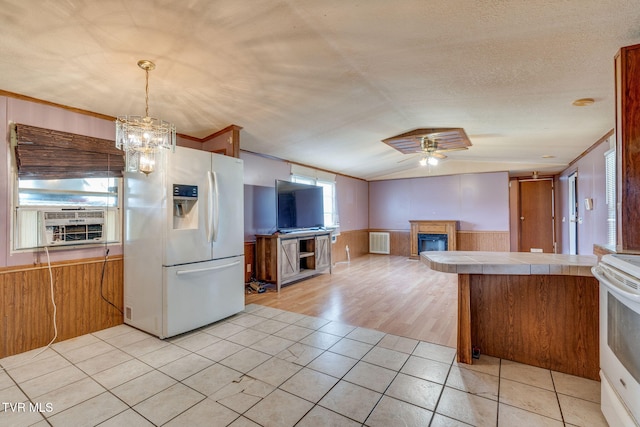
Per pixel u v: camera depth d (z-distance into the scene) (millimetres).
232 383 2117
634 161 1755
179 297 2893
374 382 2117
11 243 2570
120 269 3242
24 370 2305
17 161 2576
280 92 2895
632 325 1335
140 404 1892
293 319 3383
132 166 2330
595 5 1536
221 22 1810
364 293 4461
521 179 8141
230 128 3740
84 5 1613
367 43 2049
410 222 7816
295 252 4973
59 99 2723
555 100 2834
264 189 5246
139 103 2941
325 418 1750
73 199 2941
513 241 8164
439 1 1592
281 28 1879
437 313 3570
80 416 1780
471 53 2127
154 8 1666
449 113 3467
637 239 1746
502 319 2422
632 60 1782
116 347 2689
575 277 2189
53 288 2791
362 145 5113
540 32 1811
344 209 7652
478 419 1725
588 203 4660
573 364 2191
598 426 1653
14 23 1732
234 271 3449
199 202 3076
